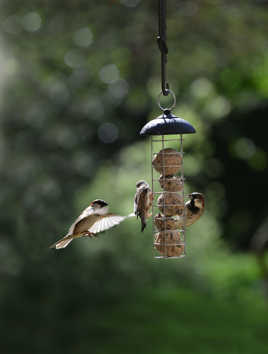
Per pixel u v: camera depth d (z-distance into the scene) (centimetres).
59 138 1798
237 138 2666
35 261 1313
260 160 2695
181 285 1945
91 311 1509
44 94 1856
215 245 2284
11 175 1448
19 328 1273
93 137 2397
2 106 1773
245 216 2847
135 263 1717
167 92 655
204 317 1691
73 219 1473
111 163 2169
